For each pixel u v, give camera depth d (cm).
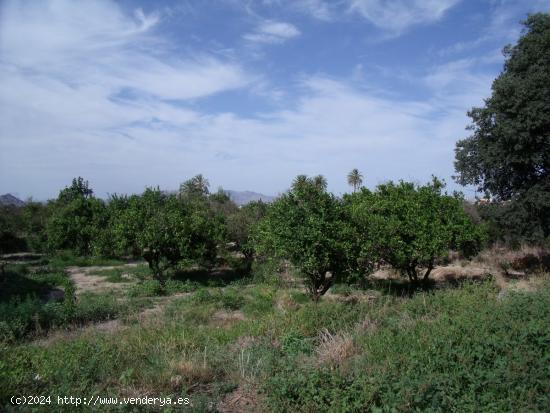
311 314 897
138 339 788
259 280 2016
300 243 1234
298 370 571
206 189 5006
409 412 449
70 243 2973
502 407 445
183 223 1995
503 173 1773
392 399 460
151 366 638
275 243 1265
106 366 627
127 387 568
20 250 3597
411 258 1491
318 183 1329
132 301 1485
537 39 1592
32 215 3753
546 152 1617
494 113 1639
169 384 580
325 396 488
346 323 818
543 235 1741
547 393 464
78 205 3002
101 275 2292
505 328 615
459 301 870
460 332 620
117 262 2806
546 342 559
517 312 700
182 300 1462
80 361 659
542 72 1532
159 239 1922
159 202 2245
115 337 841
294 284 1772
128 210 2086
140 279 2094
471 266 2055
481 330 608
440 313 807
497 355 545
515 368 498
